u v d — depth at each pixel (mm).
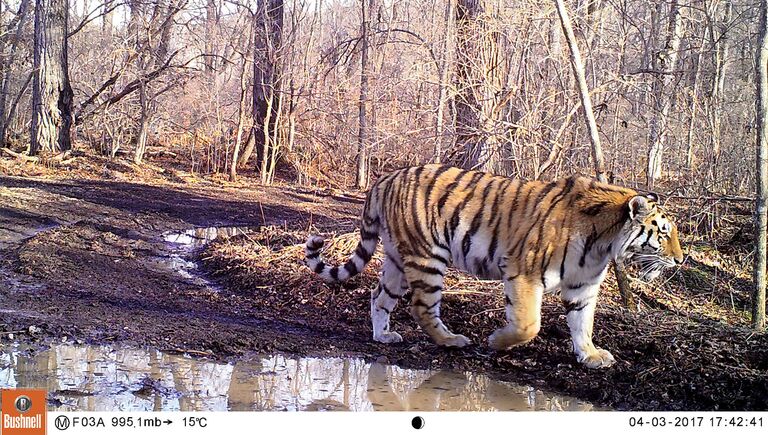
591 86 12547
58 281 8969
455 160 11836
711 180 12117
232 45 22953
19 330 6715
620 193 6512
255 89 23203
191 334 7133
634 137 15117
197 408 5352
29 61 27266
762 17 7879
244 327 7621
